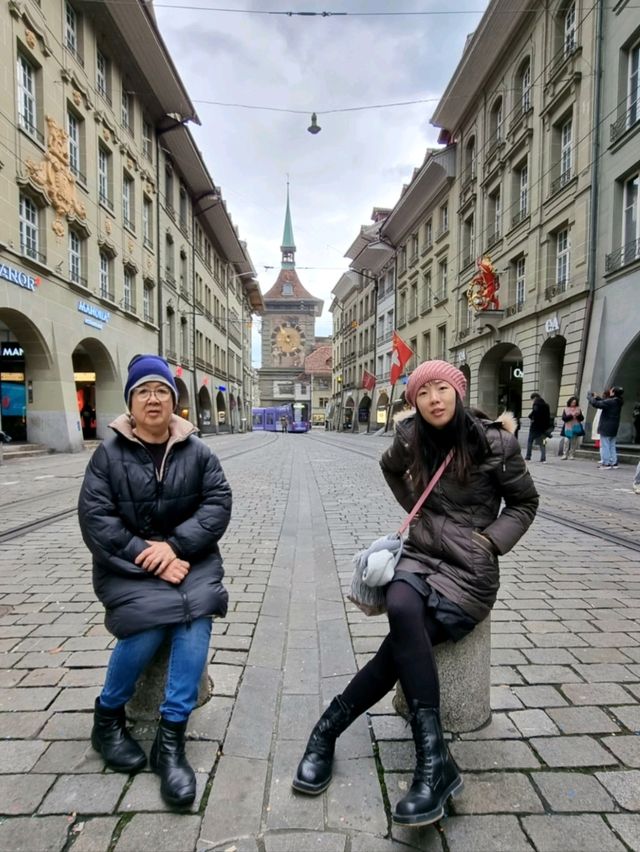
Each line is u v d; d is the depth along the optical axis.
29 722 2.22
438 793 1.61
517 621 3.27
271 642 3.01
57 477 10.29
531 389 19.31
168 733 1.90
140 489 2.14
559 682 2.54
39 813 1.72
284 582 4.06
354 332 52.72
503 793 1.80
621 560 4.61
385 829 1.66
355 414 51.88
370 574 1.91
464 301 26.42
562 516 6.47
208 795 1.81
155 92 23.88
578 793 1.80
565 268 17.95
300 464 13.61
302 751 2.05
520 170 21.09
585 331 15.92
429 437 2.06
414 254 34.94
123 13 18.88
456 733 2.14
